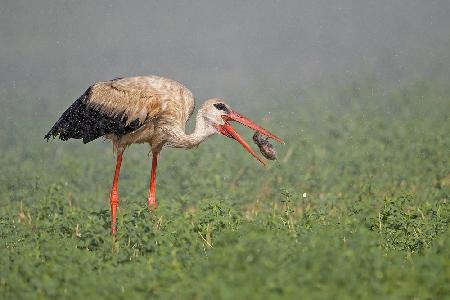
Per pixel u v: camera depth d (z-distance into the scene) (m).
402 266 14.27
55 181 24.88
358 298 12.49
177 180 24.61
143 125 20.08
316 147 28.36
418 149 26.44
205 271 13.73
